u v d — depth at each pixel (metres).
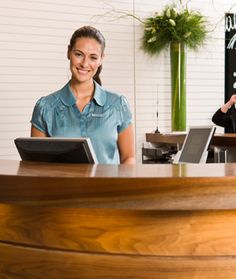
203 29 4.98
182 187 1.62
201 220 1.77
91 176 1.68
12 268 1.95
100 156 2.84
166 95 5.28
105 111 2.87
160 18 4.87
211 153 3.50
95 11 4.95
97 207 1.66
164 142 4.57
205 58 5.44
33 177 1.71
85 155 2.02
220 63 5.51
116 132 2.90
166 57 5.25
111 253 1.82
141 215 1.79
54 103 2.89
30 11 4.68
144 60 5.17
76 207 1.68
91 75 2.85
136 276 1.80
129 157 2.95
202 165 2.00
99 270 1.83
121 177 1.65
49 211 1.86
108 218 1.81
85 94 2.88
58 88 4.83
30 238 1.90
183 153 2.62
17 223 1.92
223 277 1.78
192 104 5.41
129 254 1.80
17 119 4.68
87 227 1.83
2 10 4.57
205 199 1.62
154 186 1.63
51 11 4.76
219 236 1.78
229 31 5.53
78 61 2.83
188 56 5.35
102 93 2.90
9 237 1.95
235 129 4.49
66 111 2.87
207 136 2.53
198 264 1.78
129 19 5.09
